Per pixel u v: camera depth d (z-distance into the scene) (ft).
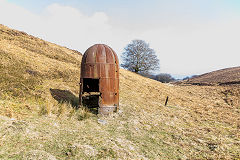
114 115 28.27
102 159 14.03
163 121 29.12
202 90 93.25
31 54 56.24
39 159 12.19
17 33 79.87
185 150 18.37
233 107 49.19
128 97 44.68
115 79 29.17
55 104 26.94
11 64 38.60
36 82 33.86
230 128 27.89
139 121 27.37
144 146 18.56
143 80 86.74
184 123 29.58
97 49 28.86
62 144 15.53
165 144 19.61
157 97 53.72
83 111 26.78
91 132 20.08
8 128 15.62
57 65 56.54
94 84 37.91
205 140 21.54
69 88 38.93
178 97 61.31
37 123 18.93
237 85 93.66
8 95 24.30
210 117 35.06
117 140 18.80
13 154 12.28
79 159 13.52
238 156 17.04
